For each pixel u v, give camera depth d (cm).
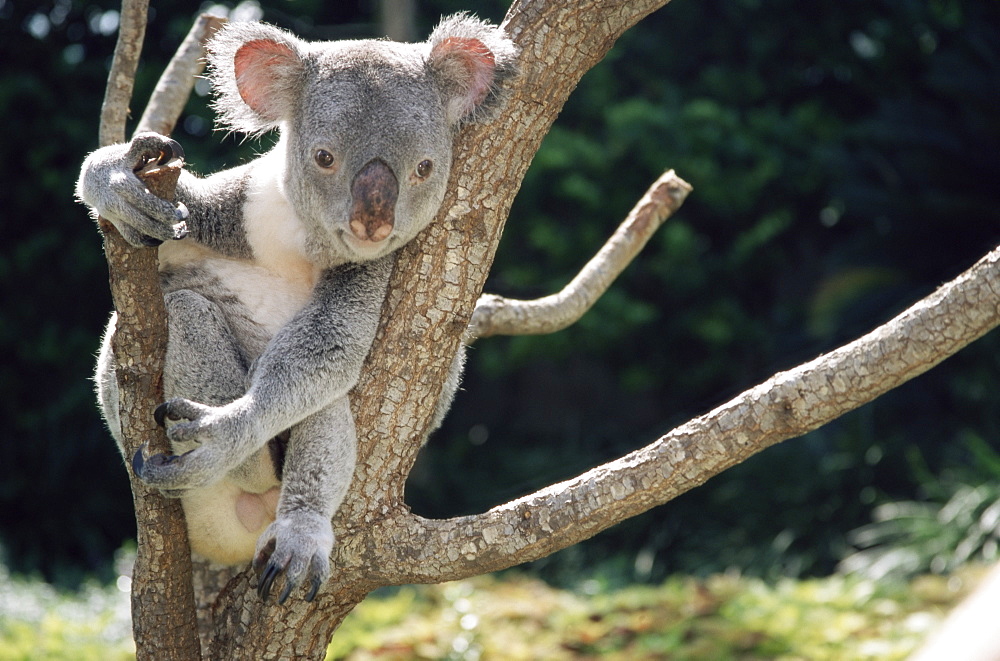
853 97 1936
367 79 443
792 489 1507
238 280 496
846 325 1557
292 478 435
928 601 1104
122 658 1060
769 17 1908
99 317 1836
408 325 443
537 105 450
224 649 452
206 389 465
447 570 422
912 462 1423
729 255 1855
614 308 1741
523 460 1827
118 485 1736
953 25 1695
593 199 1719
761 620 1082
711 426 399
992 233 1539
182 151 386
